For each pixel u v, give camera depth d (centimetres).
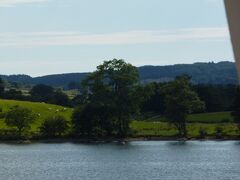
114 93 13100
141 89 13112
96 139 13275
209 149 11350
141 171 7975
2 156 10544
